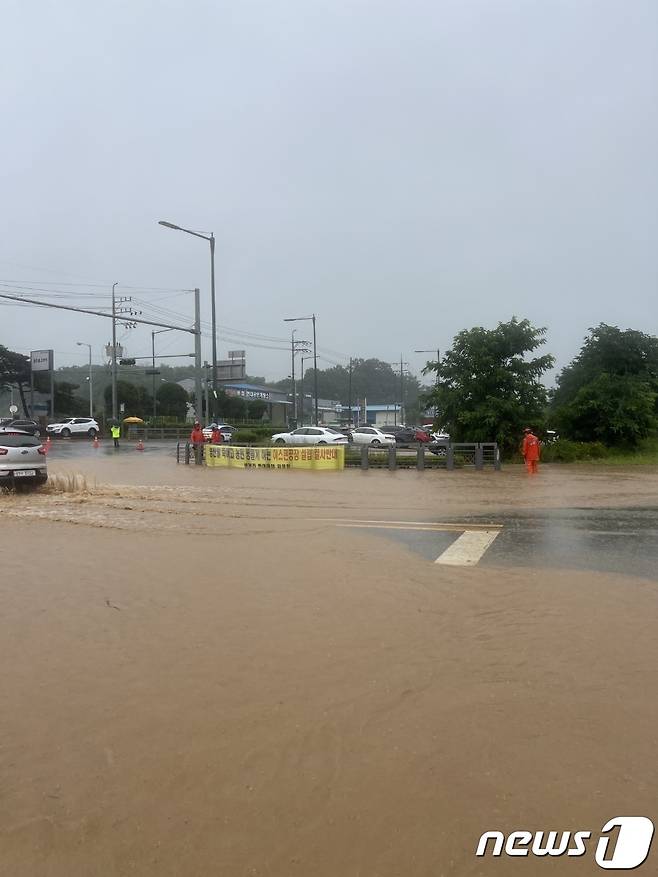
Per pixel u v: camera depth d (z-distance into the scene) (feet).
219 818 11.50
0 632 21.06
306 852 10.64
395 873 10.18
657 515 45.32
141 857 10.61
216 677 17.28
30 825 11.43
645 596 24.22
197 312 120.26
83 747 13.91
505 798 11.94
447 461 91.15
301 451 92.02
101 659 18.69
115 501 53.21
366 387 505.25
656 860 10.46
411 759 13.20
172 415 283.79
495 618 21.72
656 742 13.79
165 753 13.60
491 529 39.17
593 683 16.65
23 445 59.21
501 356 109.19
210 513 46.24
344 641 19.72
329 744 13.82
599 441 113.91
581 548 33.22
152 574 28.19
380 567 29.04
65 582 27.09
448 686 16.52
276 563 29.96
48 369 227.40
